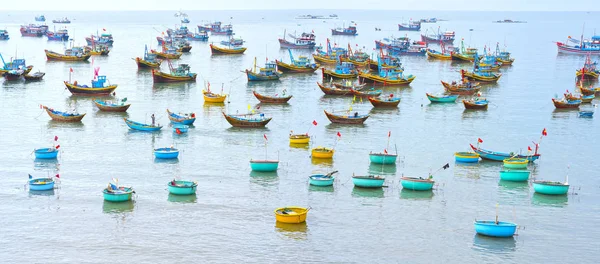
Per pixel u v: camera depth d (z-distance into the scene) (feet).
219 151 345.72
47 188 276.41
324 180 286.05
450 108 489.26
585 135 398.62
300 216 242.17
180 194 272.72
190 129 399.85
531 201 271.49
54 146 352.69
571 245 228.43
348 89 540.52
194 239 229.25
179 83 608.60
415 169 315.99
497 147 365.61
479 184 293.23
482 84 631.56
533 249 224.74
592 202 271.49
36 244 223.92
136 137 375.86
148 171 306.76
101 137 375.45
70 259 213.46
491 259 216.95
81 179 293.02
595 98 541.34
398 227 242.17
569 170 318.86
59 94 531.50
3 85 577.84
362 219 249.34
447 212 257.75
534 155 330.54
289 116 448.24
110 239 228.43
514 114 466.70
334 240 229.86
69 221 243.60
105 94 529.45
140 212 253.24
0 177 294.66
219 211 255.29
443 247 225.56
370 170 313.32
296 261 213.87
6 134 381.19
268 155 338.54
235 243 226.17
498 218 252.01
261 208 259.19
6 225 238.89
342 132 398.21
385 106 490.08
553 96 554.05
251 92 560.20
